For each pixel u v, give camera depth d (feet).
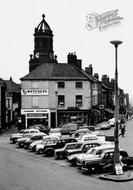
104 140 103.55
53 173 70.18
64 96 192.24
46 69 196.65
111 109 285.64
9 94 237.04
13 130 197.88
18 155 101.60
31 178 64.90
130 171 68.44
